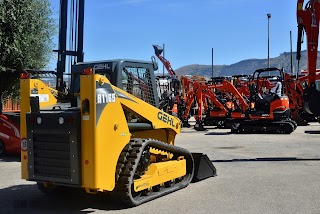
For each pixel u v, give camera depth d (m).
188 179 7.51
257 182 7.70
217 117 20.69
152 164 6.57
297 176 8.23
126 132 5.86
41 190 6.75
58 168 5.60
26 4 13.24
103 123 5.43
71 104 5.86
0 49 12.80
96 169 5.32
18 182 7.84
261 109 17.50
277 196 6.66
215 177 8.19
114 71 6.30
